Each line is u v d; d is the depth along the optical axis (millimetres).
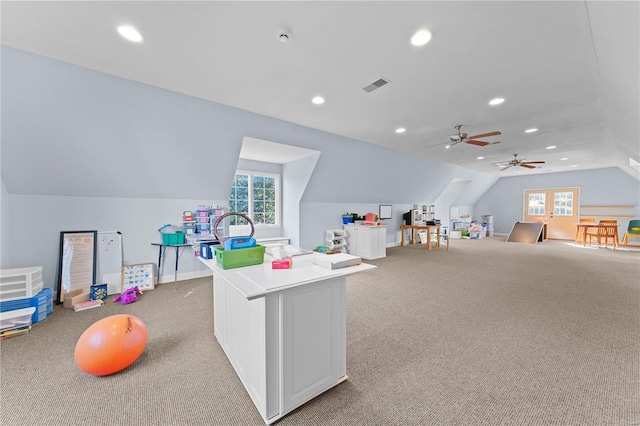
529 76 2408
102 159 2963
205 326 2396
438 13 1641
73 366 1774
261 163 5430
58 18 1679
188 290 3426
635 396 1499
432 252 6375
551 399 1485
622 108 2684
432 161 6527
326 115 3398
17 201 2842
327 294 1533
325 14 1646
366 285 3672
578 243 7922
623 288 3508
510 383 1626
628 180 7566
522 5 1573
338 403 1462
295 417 1362
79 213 3164
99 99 2518
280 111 3264
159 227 3672
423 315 2660
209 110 3070
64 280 3008
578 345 2062
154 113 2830
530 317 2596
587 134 4207
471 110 3211
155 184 3502
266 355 1290
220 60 2162
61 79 2277
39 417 1345
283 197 5707
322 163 4781
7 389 1542
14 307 2348
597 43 1852
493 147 5141
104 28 1778
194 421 1333
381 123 3711
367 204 6691
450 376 1697
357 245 5730
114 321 1726
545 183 9078
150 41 1918
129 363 1713
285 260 1647
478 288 3533
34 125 2467
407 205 7848
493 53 2061
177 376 1680
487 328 2369
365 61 2170
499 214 10227
